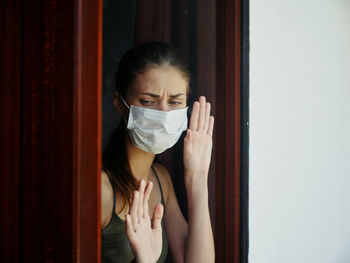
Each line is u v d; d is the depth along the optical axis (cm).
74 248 69
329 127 206
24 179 73
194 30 117
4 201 72
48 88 72
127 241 99
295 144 174
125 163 100
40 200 72
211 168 124
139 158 104
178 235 115
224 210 127
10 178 73
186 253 116
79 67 70
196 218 118
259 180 149
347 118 227
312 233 192
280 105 161
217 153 125
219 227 126
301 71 177
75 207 69
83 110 71
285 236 168
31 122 73
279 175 162
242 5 129
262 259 152
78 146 70
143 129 99
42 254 72
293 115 171
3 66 72
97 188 75
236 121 128
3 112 72
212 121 121
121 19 96
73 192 70
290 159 170
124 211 99
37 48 72
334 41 209
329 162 207
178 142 115
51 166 72
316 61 191
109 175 96
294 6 170
